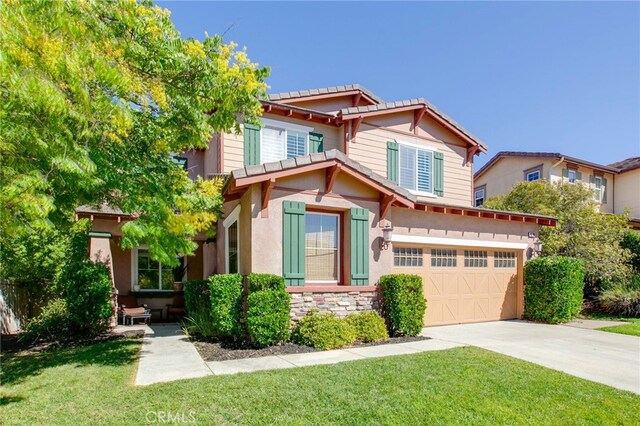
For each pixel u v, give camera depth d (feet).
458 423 14.85
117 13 16.31
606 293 48.01
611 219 53.67
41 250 32.09
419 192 49.73
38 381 19.51
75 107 15.23
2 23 10.68
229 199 34.63
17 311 35.09
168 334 33.09
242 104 23.17
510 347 28.32
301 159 29.84
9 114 13.00
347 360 23.58
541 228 50.88
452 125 52.54
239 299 28.89
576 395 17.97
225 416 15.11
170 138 25.08
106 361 23.52
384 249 34.45
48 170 14.88
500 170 83.05
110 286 32.99
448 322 39.58
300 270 30.32
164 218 21.95
